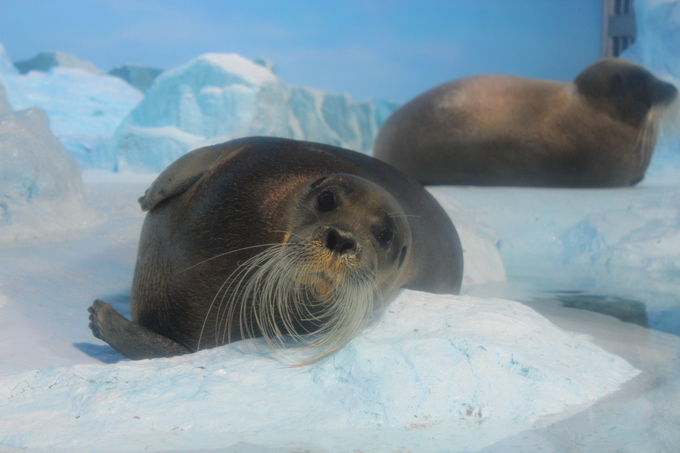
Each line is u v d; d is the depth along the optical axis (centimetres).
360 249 384
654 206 1080
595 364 407
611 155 1348
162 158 2812
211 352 415
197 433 302
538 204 1145
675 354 466
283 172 477
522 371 368
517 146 1346
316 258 379
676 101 1331
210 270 445
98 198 1169
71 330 512
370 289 388
